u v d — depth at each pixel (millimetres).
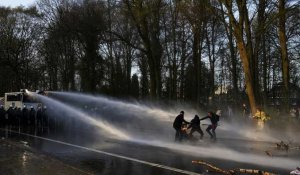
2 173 12711
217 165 14477
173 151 18406
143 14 39188
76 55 59750
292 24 39344
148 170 13469
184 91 60656
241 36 28953
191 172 13062
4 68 75562
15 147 20016
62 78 64375
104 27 43438
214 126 22984
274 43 41844
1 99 56281
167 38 54500
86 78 53969
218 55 55812
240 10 28969
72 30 44469
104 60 56656
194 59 48094
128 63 64188
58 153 17859
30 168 13633
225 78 65250
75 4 47469
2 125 38344
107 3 45219
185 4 42125
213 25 50938
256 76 36594
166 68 60406
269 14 31156
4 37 74188
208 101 53781
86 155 17203
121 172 13117
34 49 75250
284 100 31797
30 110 38125
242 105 38281
